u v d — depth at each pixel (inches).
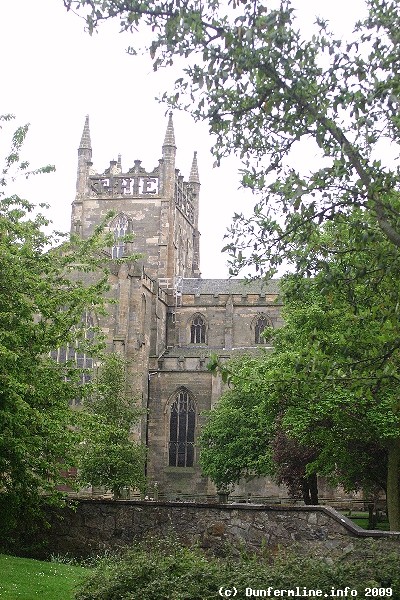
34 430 987.3
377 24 619.8
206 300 4067.4
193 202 5206.7
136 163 4539.9
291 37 617.0
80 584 636.7
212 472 2746.1
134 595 571.8
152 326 3772.1
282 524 886.4
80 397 1118.4
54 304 1053.2
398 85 598.9
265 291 4037.9
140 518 979.3
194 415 3560.5
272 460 2332.7
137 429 3292.3
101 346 1157.7
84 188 4544.8
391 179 642.2
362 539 803.4
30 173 1149.1
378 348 645.3
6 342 951.0
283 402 1547.7
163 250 4414.4
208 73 611.2
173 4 602.2
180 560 627.8
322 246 732.0
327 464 1752.0
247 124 665.0
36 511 998.4
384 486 1822.1
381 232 697.6
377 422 1381.6
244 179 660.1
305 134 645.9
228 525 917.2
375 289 673.0
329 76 629.9
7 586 768.9
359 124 629.0
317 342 697.0
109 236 1241.4
